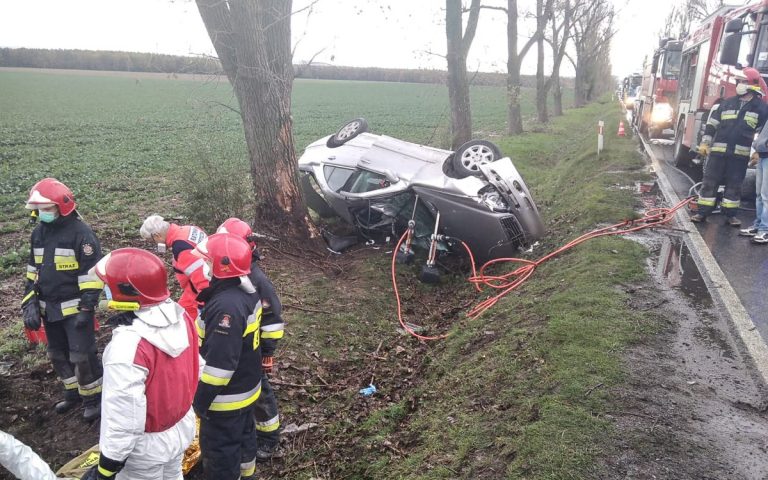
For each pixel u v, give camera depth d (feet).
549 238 28.40
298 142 78.89
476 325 20.18
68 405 16.46
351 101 173.68
